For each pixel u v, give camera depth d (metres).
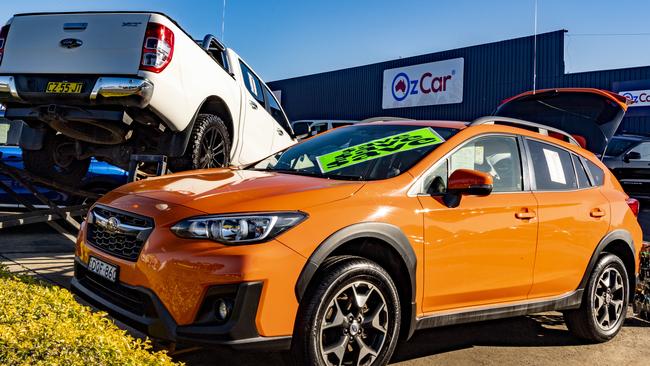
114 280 2.84
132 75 4.49
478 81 23.98
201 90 5.18
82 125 4.79
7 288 2.69
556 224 3.92
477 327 4.61
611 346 4.35
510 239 3.60
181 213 2.74
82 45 4.57
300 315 2.69
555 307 4.01
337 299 2.84
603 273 4.36
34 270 5.20
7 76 4.63
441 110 25.27
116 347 2.15
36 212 4.87
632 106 20.38
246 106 6.37
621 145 13.64
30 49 4.65
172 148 4.99
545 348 4.19
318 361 2.71
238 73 6.30
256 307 2.55
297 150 4.21
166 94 4.64
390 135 3.95
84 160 5.82
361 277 2.89
